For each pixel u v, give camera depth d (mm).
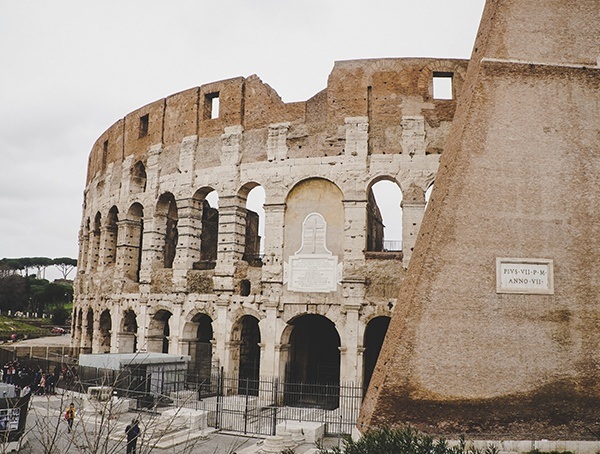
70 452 27859
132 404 39750
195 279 48469
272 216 45219
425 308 27547
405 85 43938
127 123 58969
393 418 26484
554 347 27531
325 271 43156
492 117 29578
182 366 44344
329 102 44938
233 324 45656
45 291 152875
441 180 30375
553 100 29969
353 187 43219
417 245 30766
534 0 31125
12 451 26156
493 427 26500
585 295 28094
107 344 59844
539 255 28344
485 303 27750
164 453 29000
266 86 47938
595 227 28781
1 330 107062
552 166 29250
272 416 36906
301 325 49344
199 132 50625
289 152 45688
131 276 56250
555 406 26875
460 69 43719
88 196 69562
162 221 53062
